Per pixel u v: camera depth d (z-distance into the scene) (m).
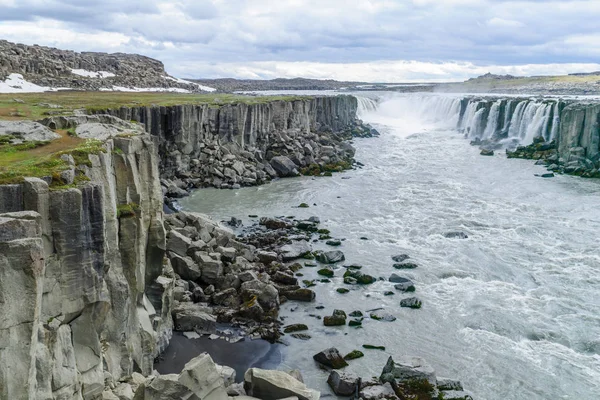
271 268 56.44
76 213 24.41
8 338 19.00
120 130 39.06
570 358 41.91
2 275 18.80
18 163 27.27
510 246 65.00
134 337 33.81
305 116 133.50
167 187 86.25
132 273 33.78
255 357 41.09
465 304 50.41
